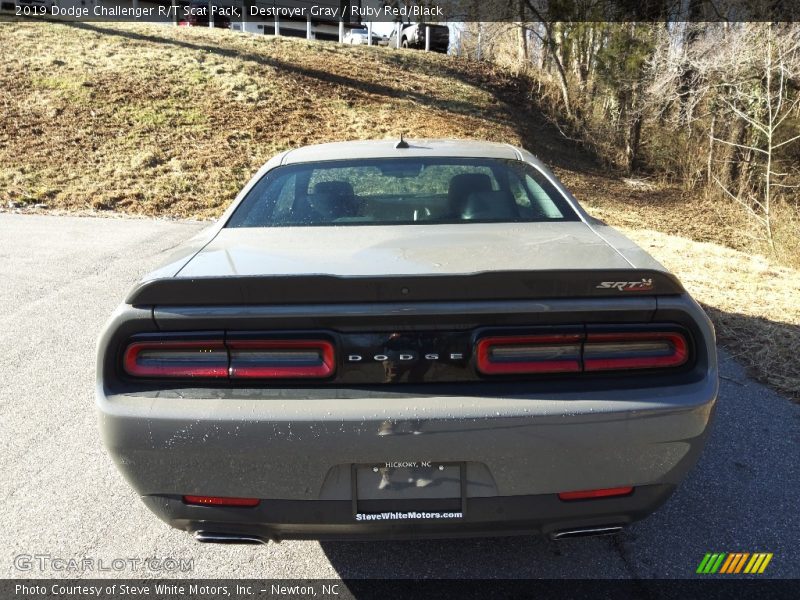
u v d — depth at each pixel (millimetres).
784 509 2643
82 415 3512
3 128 13008
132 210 10234
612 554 2387
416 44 27844
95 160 12164
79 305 5441
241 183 11836
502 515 1904
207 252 2266
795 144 15266
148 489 1924
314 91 17625
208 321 1879
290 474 1854
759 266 6852
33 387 3861
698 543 2438
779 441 3215
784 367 4094
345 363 1879
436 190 2869
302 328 1887
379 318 1862
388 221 2662
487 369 1872
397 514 1898
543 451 1839
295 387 1883
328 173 3039
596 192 16297
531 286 1863
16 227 8625
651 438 1863
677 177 18562
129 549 2451
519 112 21516
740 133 15828
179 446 1844
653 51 18562
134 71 16594
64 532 2539
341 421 1807
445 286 1846
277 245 2322
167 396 1874
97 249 7492
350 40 30516
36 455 3098
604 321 1904
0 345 4539
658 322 1925
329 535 1954
